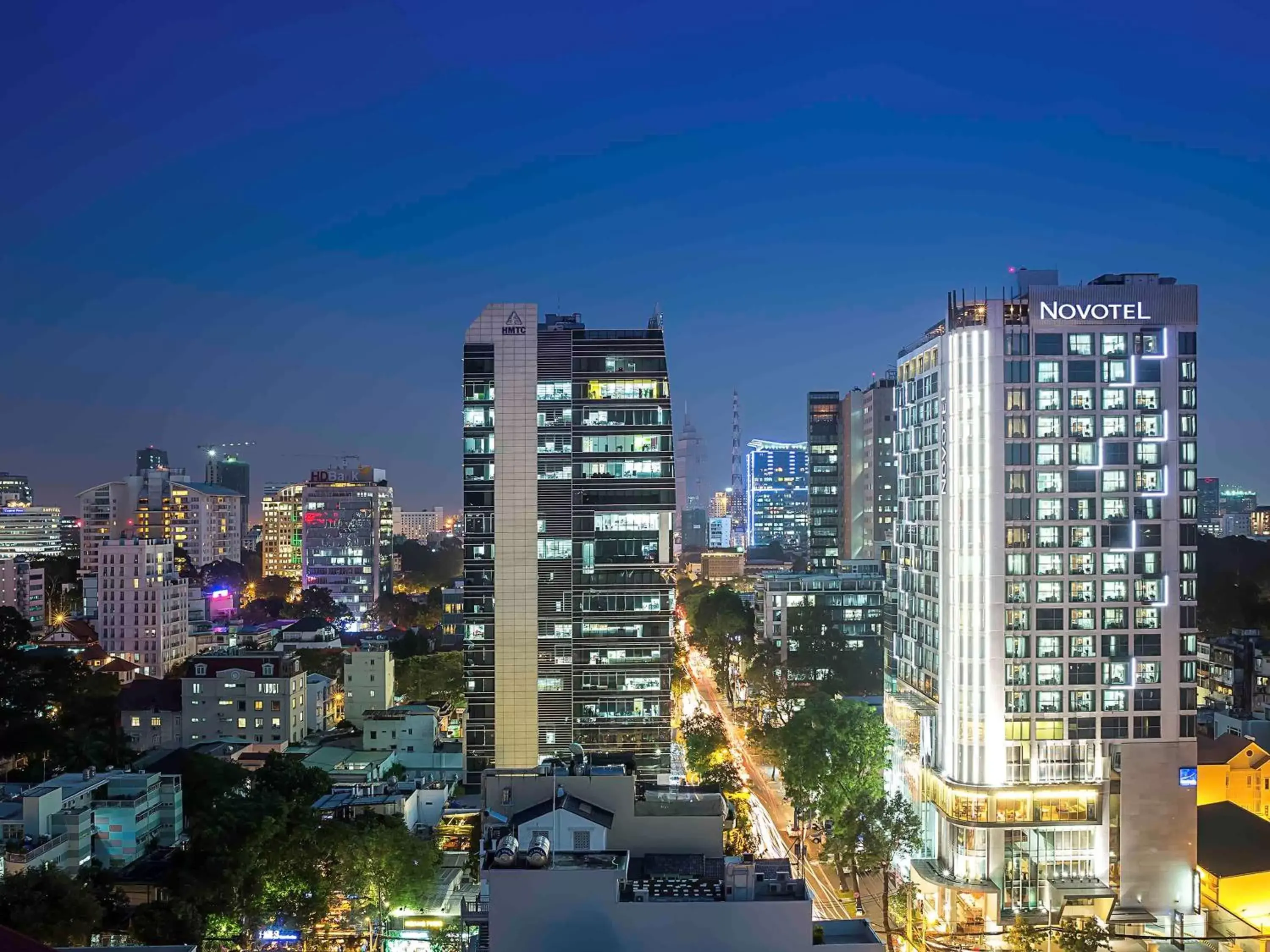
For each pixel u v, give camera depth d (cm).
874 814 12569
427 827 13662
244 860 10706
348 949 10931
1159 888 12812
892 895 12794
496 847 6988
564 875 6488
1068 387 13338
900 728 15550
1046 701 13062
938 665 13950
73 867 12300
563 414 16038
